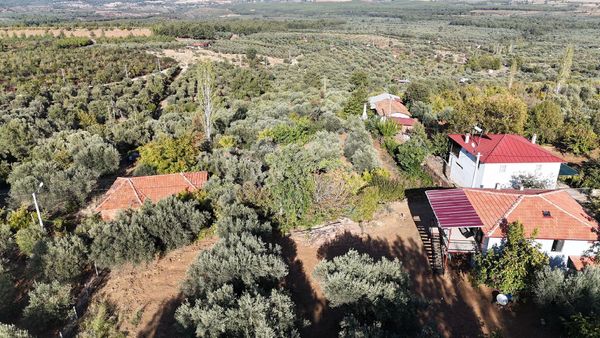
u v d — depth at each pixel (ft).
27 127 139.23
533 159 101.14
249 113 167.73
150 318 57.72
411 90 197.57
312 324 58.34
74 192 95.55
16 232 81.82
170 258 71.82
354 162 108.27
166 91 239.71
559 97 197.16
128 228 68.95
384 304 53.83
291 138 127.65
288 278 68.59
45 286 58.29
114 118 185.68
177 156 107.04
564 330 56.59
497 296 64.13
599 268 59.82
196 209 79.97
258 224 73.31
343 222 85.40
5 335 47.16
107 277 66.85
